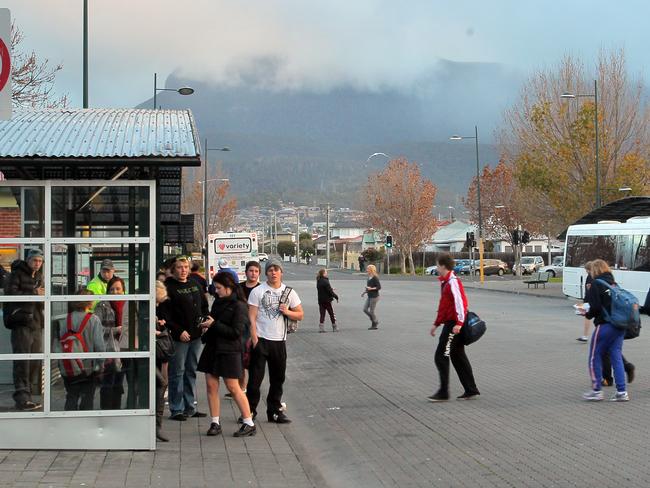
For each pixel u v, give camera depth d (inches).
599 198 1637.6
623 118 1843.0
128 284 331.3
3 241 325.1
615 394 462.6
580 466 307.0
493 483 289.1
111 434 329.4
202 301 421.7
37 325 327.3
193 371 419.5
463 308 458.6
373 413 439.2
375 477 307.6
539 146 1898.4
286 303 406.3
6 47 308.3
